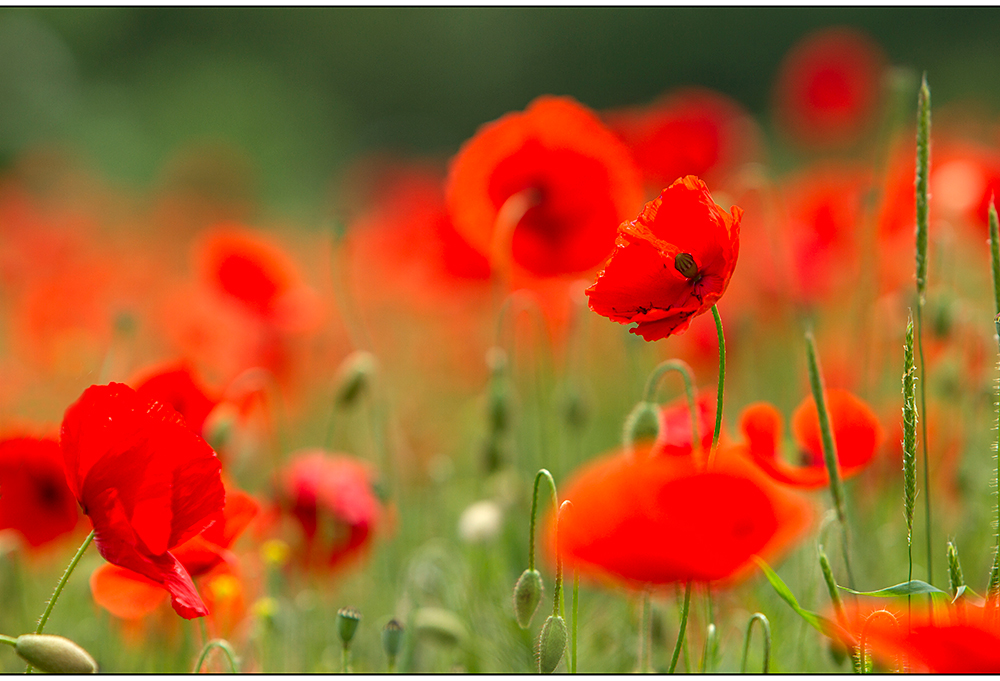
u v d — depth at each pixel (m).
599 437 3.86
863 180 3.96
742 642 2.38
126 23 20.41
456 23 21.59
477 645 2.45
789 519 2.15
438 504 3.03
